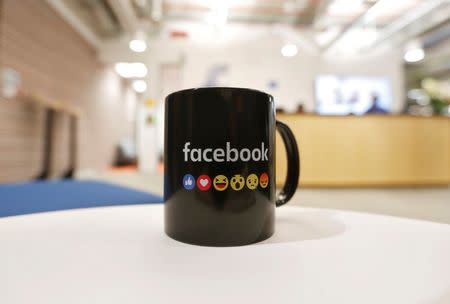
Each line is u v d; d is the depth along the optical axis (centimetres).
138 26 441
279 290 17
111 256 23
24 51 312
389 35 469
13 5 292
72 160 414
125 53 513
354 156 311
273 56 518
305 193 267
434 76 701
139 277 19
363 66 534
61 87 396
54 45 376
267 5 439
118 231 30
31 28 324
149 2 410
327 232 30
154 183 330
